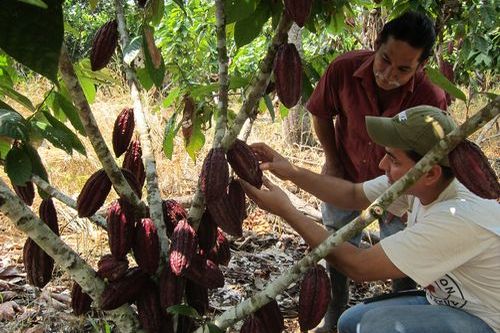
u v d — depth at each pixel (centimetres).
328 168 332
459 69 604
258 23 216
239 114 182
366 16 509
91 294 191
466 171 153
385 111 289
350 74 293
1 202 164
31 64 99
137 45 196
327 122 316
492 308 208
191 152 285
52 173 525
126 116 208
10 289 348
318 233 204
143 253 187
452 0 345
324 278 183
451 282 213
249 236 462
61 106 215
